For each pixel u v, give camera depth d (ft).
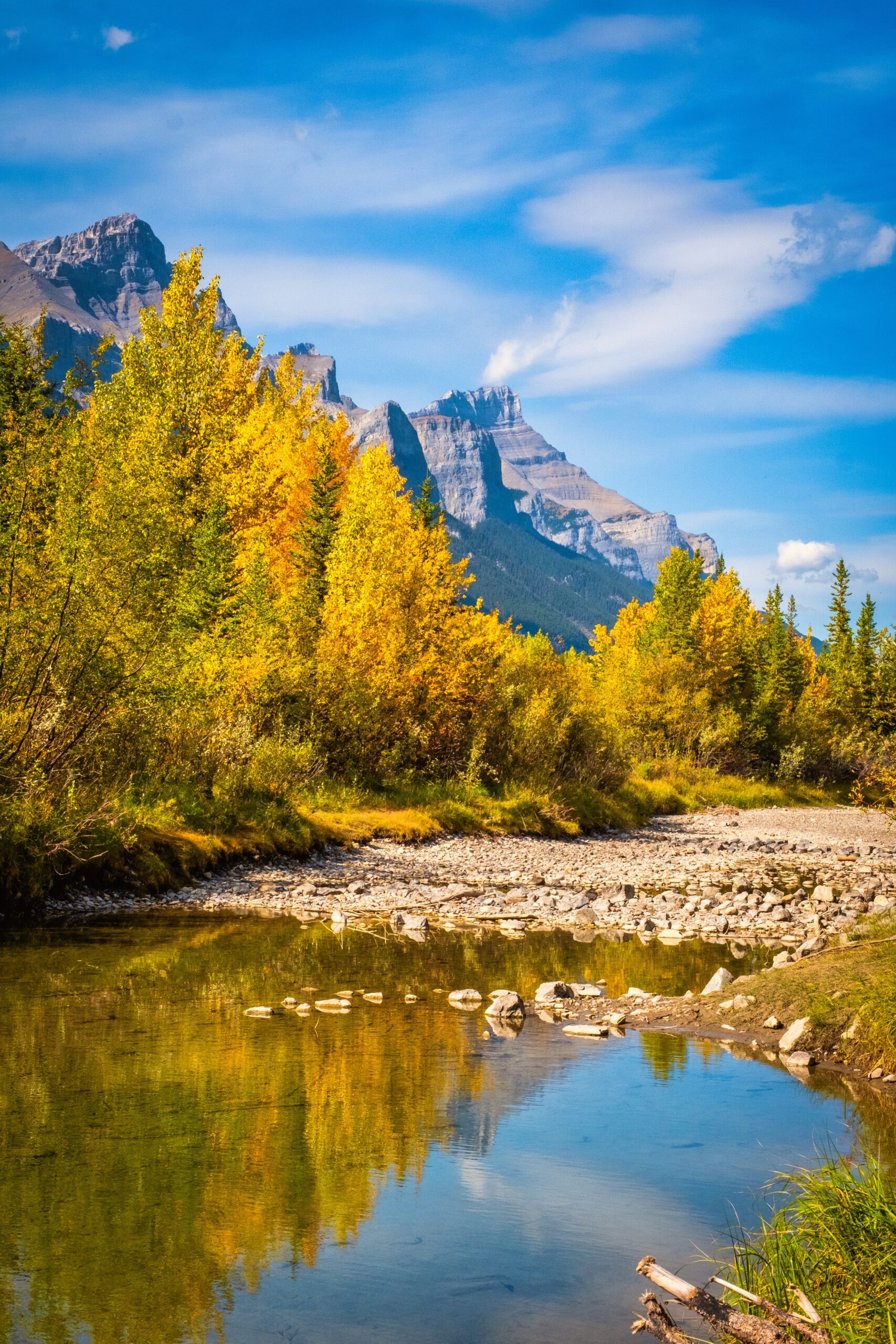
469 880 69.05
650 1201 18.85
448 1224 17.74
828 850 101.96
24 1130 21.57
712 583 285.43
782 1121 23.47
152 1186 18.94
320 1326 14.30
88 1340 13.75
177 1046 28.09
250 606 100.94
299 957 41.78
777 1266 15.39
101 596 55.83
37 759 53.01
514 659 122.83
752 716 226.58
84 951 41.04
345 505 140.67
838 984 33.09
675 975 40.88
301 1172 19.80
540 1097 24.93
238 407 151.23
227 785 71.82
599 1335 14.12
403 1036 30.12
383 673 102.53
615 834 112.68
